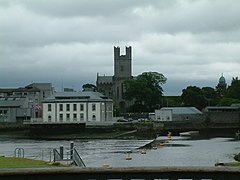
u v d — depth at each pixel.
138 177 10.58
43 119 165.25
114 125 150.00
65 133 147.75
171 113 172.12
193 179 10.47
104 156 71.88
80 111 164.62
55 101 165.00
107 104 172.00
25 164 35.50
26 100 187.38
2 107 180.75
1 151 83.12
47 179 10.46
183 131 158.88
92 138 135.25
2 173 10.23
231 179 10.38
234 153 76.75
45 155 71.44
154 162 61.72
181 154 75.31
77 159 41.47
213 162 61.19
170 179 10.55
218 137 133.38
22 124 155.25
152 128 152.50
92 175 10.55
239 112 167.88
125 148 91.75
